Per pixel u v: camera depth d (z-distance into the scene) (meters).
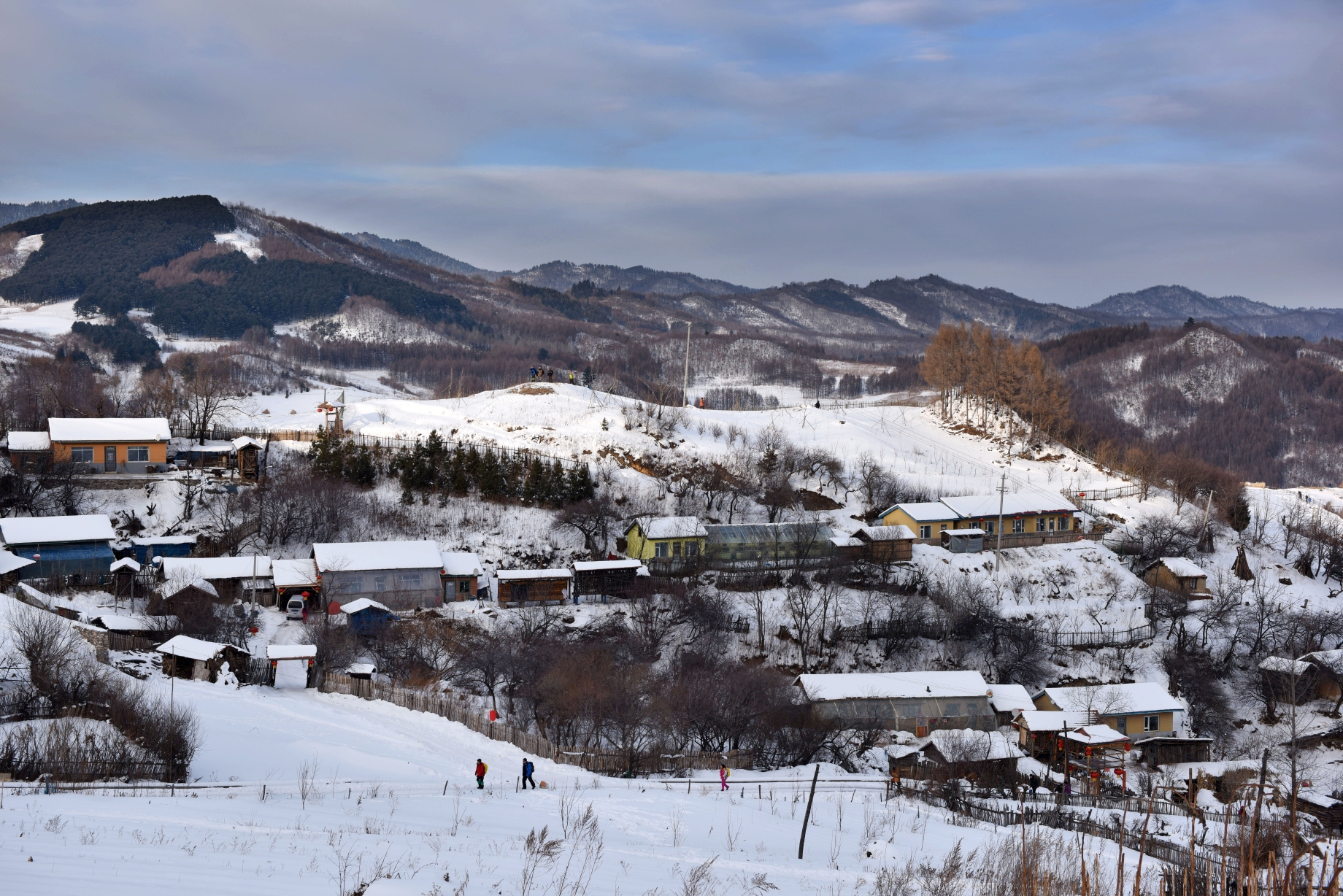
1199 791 72.38
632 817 44.28
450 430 140.00
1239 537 131.50
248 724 59.66
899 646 96.56
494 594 102.06
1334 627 103.75
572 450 131.50
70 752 44.72
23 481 105.88
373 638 85.50
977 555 116.56
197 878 23.41
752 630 97.19
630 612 96.94
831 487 130.12
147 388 163.12
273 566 97.06
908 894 31.52
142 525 104.69
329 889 23.61
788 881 32.69
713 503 123.06
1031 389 157.88
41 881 21.66
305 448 128.25
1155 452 161.88
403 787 48.62
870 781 65.38
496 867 28.62
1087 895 15.94
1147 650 100.88
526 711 75.00
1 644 60.44
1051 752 80.31
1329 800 67.19
